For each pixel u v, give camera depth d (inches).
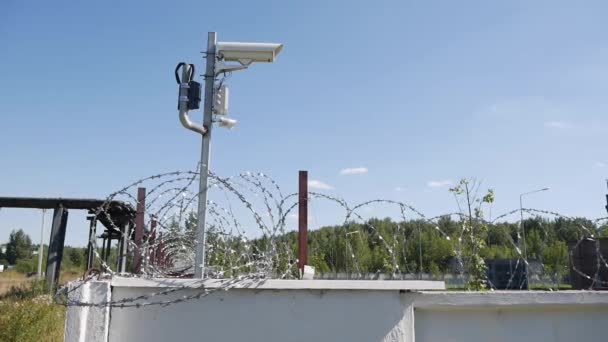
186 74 161.6
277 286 135.2
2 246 2837.1
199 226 160.2
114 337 132.0
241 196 159.6
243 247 180.4
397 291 140.2
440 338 146.8
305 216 183.2
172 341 132.6
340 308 137.4
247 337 134.0
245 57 171.5
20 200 590.9
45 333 366.6
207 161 162.9
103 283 131.1
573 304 151.7
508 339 150.6
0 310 379.9
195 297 132.8
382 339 137.4
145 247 187.2
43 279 594.2
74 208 613.0
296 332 135.1
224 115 166.9
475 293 146.9
